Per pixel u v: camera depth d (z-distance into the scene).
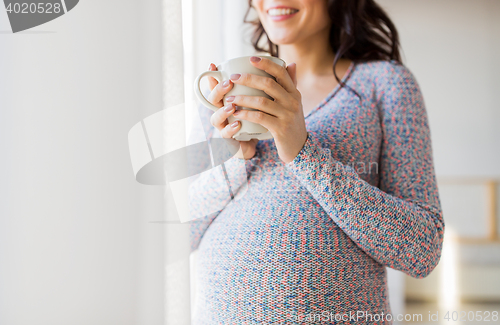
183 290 0.41
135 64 0.38
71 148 0.33
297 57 0.75
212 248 0.60
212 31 0.80
